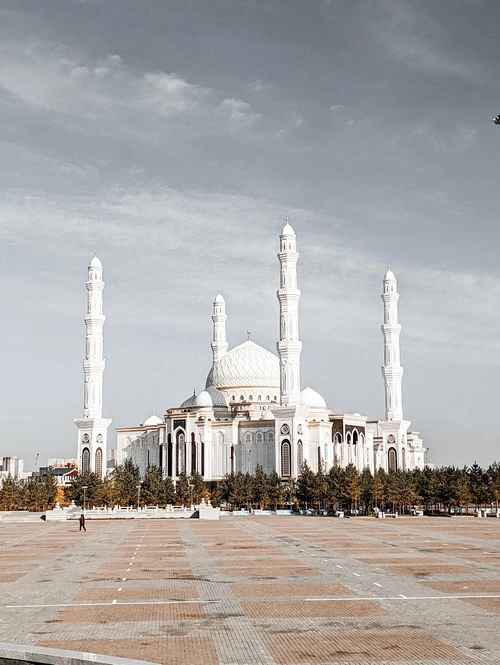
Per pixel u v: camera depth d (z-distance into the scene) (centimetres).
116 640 3850
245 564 7081
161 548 8794
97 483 19038
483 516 16075
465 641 3772
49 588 5634
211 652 3584
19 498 18475
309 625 4178
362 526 12631
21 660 3450
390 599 4997
